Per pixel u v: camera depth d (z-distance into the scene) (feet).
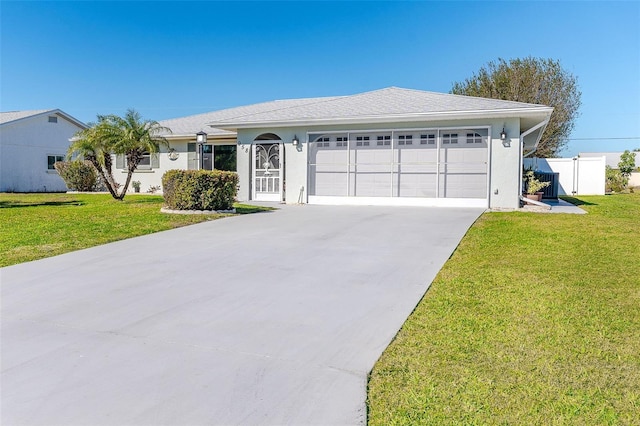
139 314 14.56
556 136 99.30
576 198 63.36
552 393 9.39
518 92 97.35
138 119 51.26
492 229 29.40
